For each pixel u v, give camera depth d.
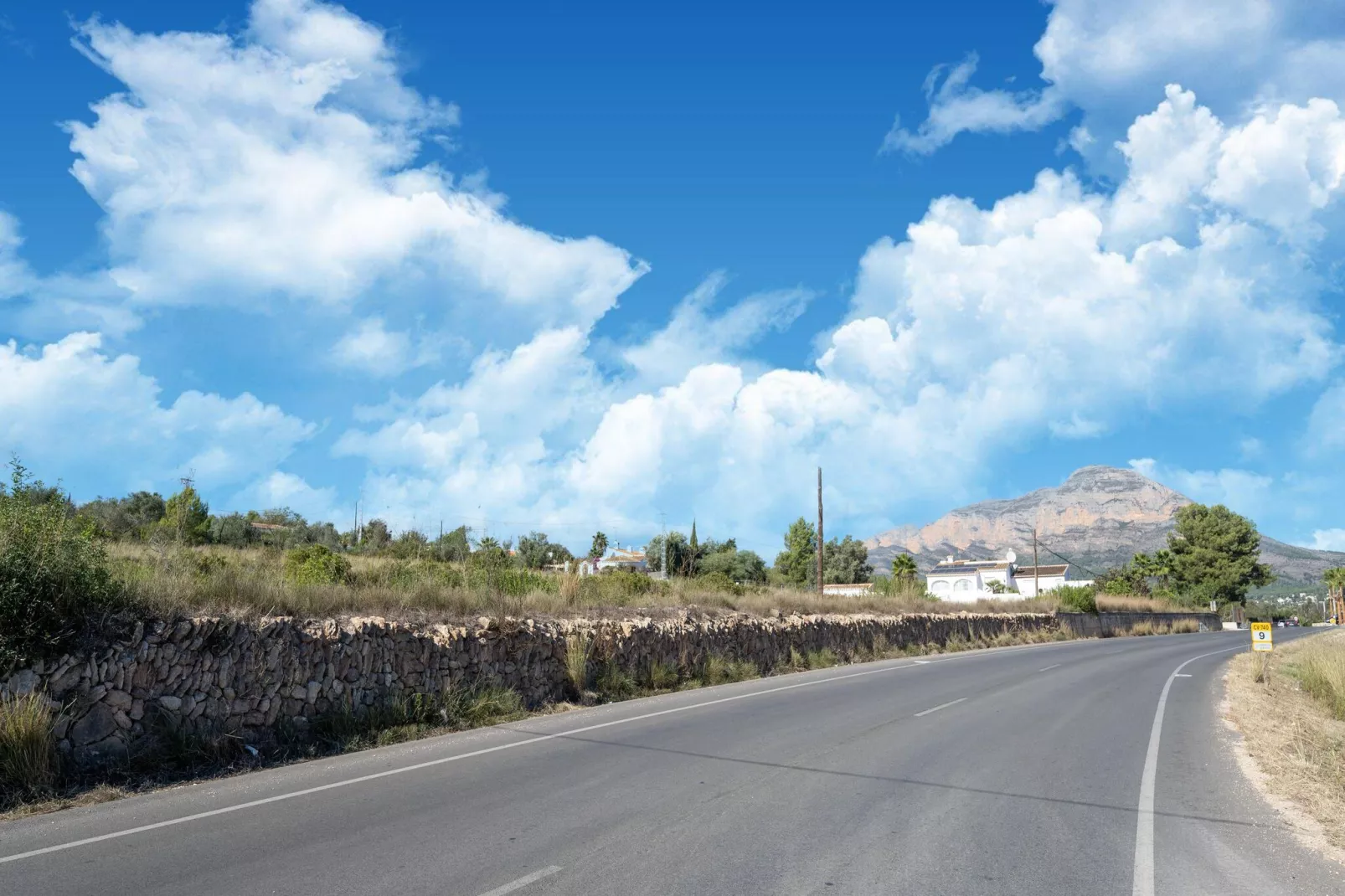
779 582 76.56
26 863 5.94
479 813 7.37
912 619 33.03
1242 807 8.22
